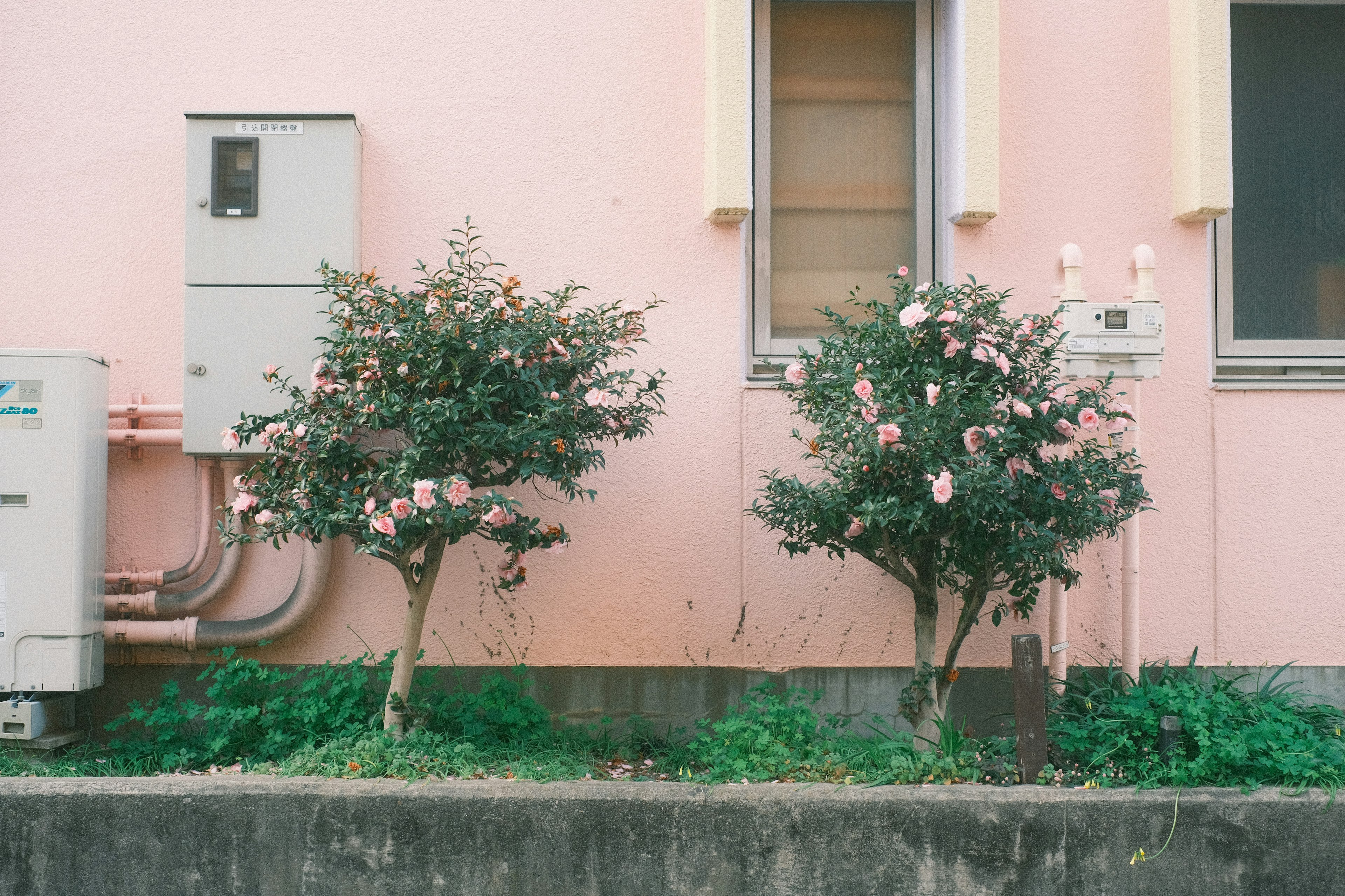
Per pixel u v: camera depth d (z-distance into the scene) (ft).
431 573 13.47
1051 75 16.05
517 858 11.77
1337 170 16.92
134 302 15.76
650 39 15.90
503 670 15.67
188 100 15.78
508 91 15.84
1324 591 15.76
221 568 15.46
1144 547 15.76
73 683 14.07
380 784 11.98
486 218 15.79
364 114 15.76
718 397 15.72
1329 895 11.76
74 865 11.84
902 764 12.39
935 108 16.75
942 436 11.46
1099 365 14.83
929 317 12.14
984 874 11.74
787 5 16.81
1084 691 15.12
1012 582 15.24
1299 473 15.83
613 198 15.83
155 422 15.76
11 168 15.71
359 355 12.44
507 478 13.50
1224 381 16.20
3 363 14.02
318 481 12.53
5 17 15.71
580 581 15.66
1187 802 11.78
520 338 12.35
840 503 12.10
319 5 15.80
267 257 14.82
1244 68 16.89
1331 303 16.85
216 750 13.82
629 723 15.57
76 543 14.11
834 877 11.78
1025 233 15.96
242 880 11.80
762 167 16.65
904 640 15.70
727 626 15.69
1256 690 15.61
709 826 11.79
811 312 16.78
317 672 15.21
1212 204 15.47
